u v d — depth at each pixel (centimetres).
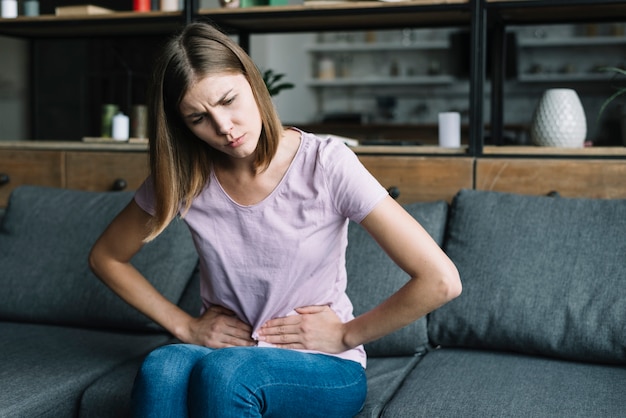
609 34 659
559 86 664
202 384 127
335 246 151
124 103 348
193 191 149
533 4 209
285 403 133
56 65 384
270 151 144
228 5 247
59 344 193
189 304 207
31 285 216
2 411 149
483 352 185
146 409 130
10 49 399
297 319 151
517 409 144
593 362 175
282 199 147
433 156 221
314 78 746
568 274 179
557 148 211
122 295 167
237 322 157
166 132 143
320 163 145
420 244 139
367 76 739
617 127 396
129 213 161
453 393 153
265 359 134
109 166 253
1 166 267
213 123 134
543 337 175
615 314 171
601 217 185
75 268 215
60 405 162
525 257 184
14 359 178
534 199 195
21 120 398
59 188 246
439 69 718
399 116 729
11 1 273
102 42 362
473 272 187
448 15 239
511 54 664
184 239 216
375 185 143
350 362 151
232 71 134
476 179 216
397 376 172
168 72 136
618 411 142
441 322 187
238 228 150
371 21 252
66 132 389
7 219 233
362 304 190
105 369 177
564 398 149
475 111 216
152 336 206
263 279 150
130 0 297
